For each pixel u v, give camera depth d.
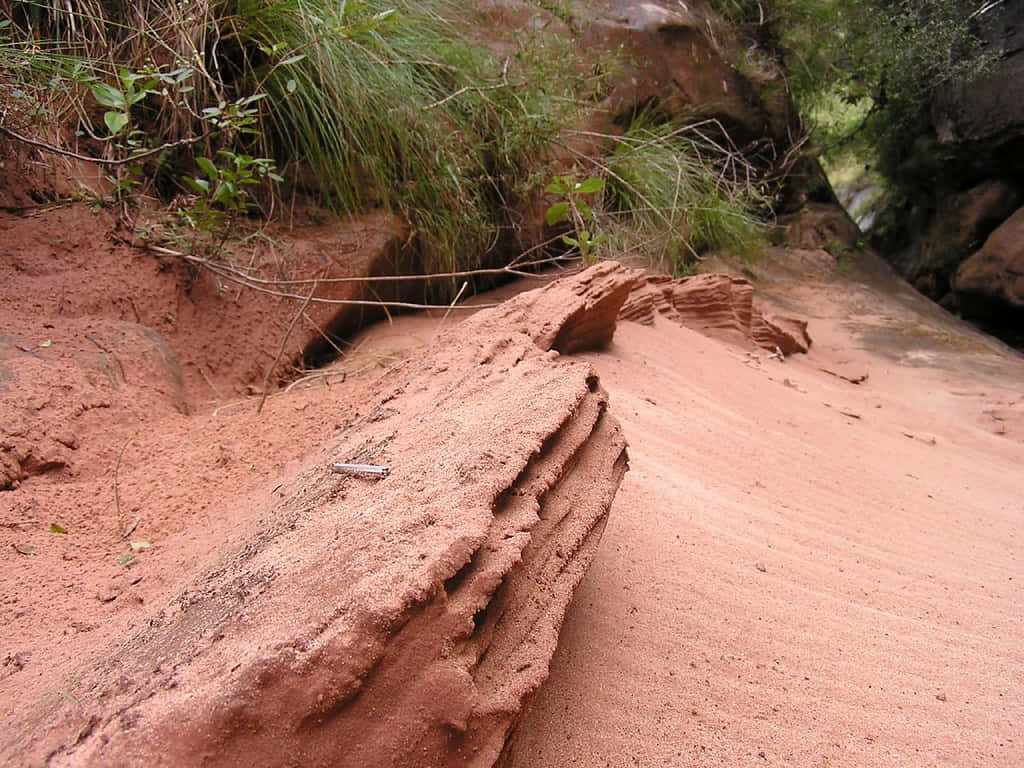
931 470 5.89
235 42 6.25
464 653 1.53
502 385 2.79
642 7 11.80
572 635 2.29
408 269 7.07
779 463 4.75
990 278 15.31
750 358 8.55
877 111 16.64
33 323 4.36
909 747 2.07
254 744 1.35
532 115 7.86
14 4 5.54
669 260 10.33
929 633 2.79
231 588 1.87
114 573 2.74
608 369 5.43
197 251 5.44
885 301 13.52
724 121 12.88
